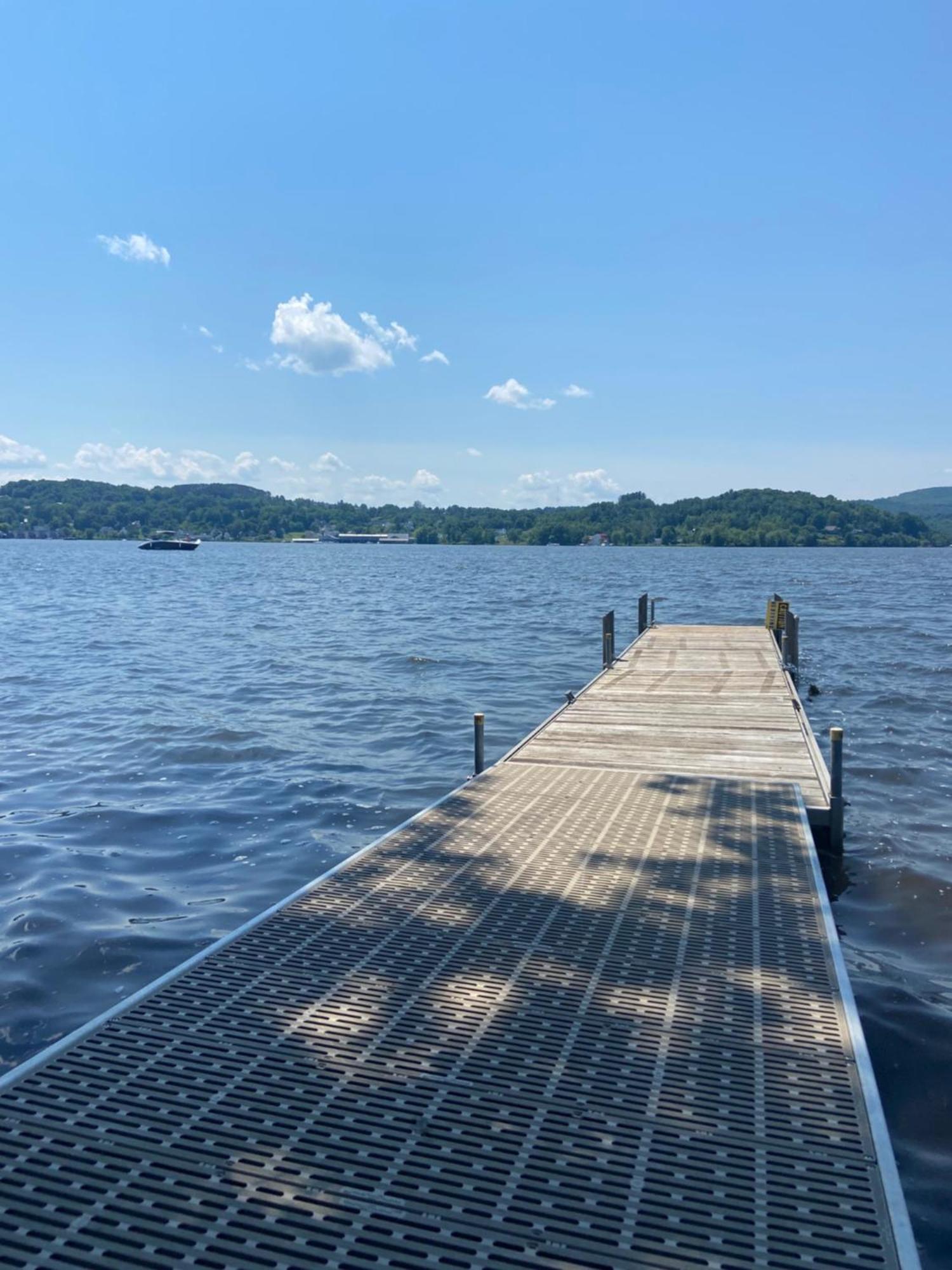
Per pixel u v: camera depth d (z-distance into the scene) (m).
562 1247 3.04
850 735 14.60
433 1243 3.06
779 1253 3.02
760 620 37.97
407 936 5.54
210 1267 2.94
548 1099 3.85
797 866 6.79
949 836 9.48
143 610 42.03
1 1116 3.69
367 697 18.45
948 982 6.29
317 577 78.31
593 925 5.70
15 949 6.72
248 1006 4.64
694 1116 3.74
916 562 118.44
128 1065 4.08
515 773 9.82
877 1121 3.68
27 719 15.64
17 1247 3.01
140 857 8.91
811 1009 4.63
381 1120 3.70
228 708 16.98
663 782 9.39
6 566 97.75
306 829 9.84
